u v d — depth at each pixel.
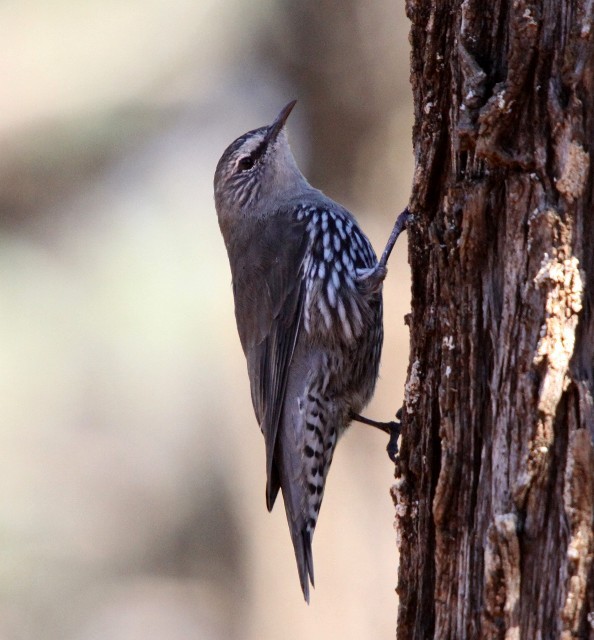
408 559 6.33
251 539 15.37
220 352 15.75
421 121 6.46
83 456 17.34
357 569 13.98
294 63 15.55
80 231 16.19
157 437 17.12
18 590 17.23
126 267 15.98
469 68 5.80
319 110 15.36
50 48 15.73
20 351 15.76
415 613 6.25
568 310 5.41
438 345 6.21
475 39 5.84
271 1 15.56
